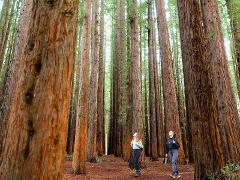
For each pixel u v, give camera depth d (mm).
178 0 8336
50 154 2348
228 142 10469
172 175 10750
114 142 28234
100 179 10578
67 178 10367
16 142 2350
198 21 7863
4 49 24266
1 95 22250
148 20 23766
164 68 16562
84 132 11992
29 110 2398
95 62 17484
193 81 7520
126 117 17344
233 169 7090
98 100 24688
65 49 2600
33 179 2250
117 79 28219
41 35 2559
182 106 26484
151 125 24469
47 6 2621
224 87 11414
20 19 11391
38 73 2480
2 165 2338
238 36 15922
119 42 27875
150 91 26156
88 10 13188
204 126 7195
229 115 11000
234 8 15539
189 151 18688
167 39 17016
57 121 2434
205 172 6988
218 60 11641
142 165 13477
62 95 2510
